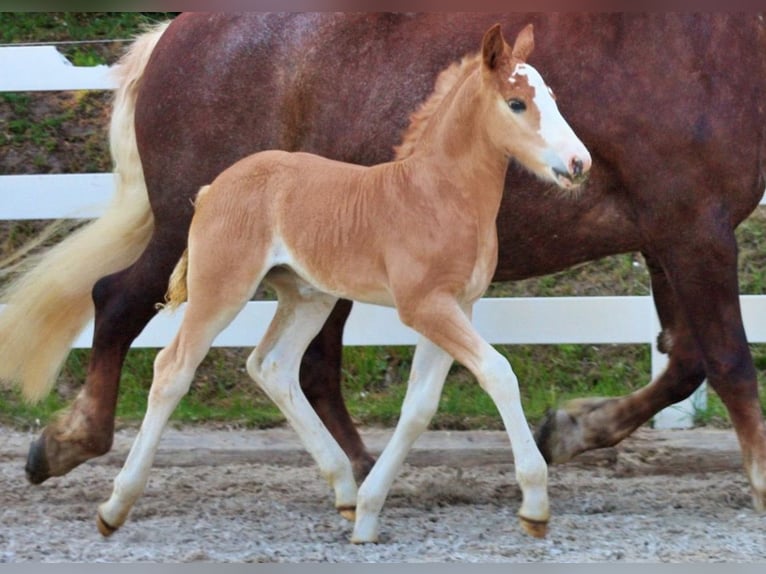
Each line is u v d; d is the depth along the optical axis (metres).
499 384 6.35
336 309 8.55
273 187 6.93
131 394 10.55
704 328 7.62
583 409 8.67
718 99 7.45
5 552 6.95
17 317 8.75
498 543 7.07
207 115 8.23
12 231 11.45
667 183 7.48
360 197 6.75
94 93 12.21
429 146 6.68
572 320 9.95
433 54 7.92
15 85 10.09
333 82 8.09
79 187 10.09
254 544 7.09
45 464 8.23
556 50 7.65
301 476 9.07
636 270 11.19
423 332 6.56
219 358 10.93
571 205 7.74
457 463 9.36
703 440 9.24
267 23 8.25
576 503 8.18
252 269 6.92
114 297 8.34
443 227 6.53
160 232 8.34
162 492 8.60
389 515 7.86
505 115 6.40
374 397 10.59
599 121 7.55
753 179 7.55
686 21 7.55
